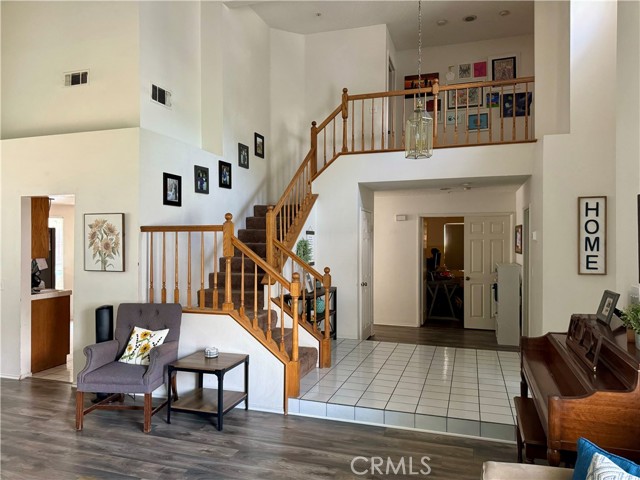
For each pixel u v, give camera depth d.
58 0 4.95
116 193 4.38
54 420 3.71
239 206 6.18
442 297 9.72
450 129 7.90
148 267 4.41
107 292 4.41
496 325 7.26
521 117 7.52
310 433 3.45
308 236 6.15
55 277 8.27
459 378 4.44
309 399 3.83
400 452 3.14
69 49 4.89
